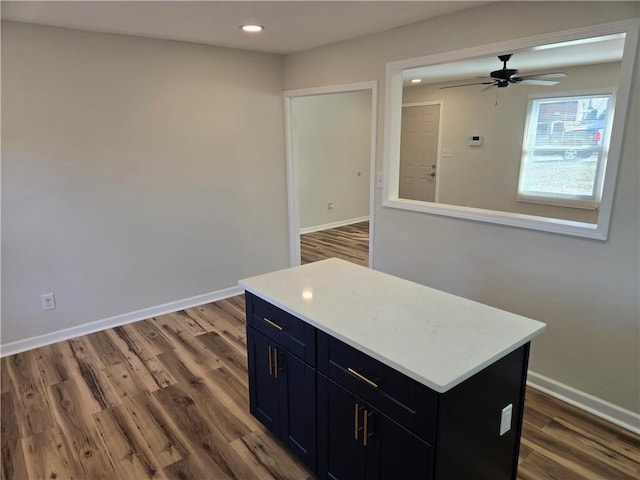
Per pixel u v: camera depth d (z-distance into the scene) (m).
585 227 2.30
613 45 3.59
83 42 3.01
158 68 3.37
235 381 2.73
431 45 2.87
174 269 3.79
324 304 1.83
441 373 1.28
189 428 2.29
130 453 2.11
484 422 1.49
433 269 3.21
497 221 2.71
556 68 5.16
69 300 3.27
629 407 2.27
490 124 6.09
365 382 1.51
